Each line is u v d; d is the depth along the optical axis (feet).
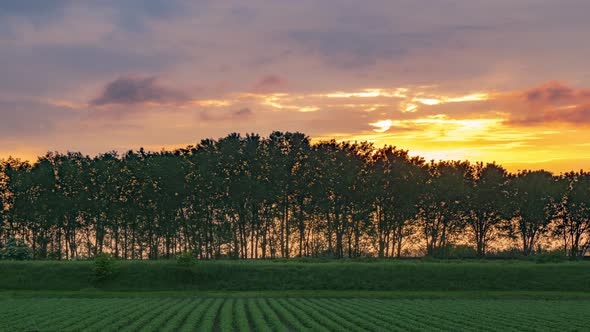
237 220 438.40
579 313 190.39
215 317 177.58
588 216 451.12
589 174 459.32
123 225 431.02
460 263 313.53
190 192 427.33
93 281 274.36
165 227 432.25
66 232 437.58
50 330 146.72
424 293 260.01
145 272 283.18
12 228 434.30
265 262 311.88
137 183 428.15
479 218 463.01
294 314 185.78
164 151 446.19
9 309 192.34
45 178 424.87
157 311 185.88
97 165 432.25
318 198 431.84
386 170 441.68
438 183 440.86
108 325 156.66
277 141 448.24
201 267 286.66
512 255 444.14
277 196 435.12
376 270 288.92
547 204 451.94
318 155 440.45
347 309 196.75
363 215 428.97
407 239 462.19
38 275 279.69
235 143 438.40
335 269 288.92
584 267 292.61
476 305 215.10
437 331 148.46
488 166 465.47
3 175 435.94
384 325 157.89
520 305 216.13
